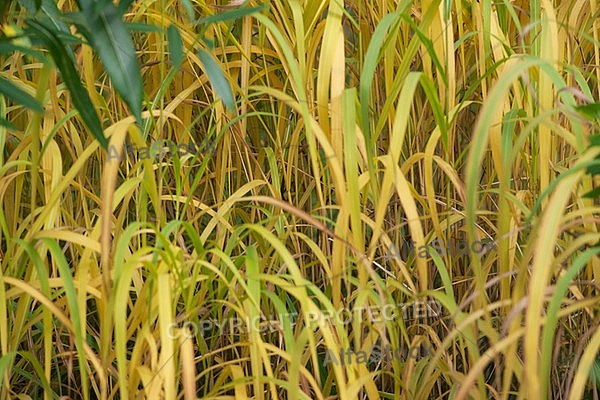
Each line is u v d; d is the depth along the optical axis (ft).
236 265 4.06
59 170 4.01
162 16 4.08
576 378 3.19
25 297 3.84
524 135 3.34
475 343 3.89
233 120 4.03
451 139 4.32
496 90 3.29
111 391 4.07
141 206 4.15
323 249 4.31
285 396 4.38
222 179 4.39
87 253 3.77
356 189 3.65
